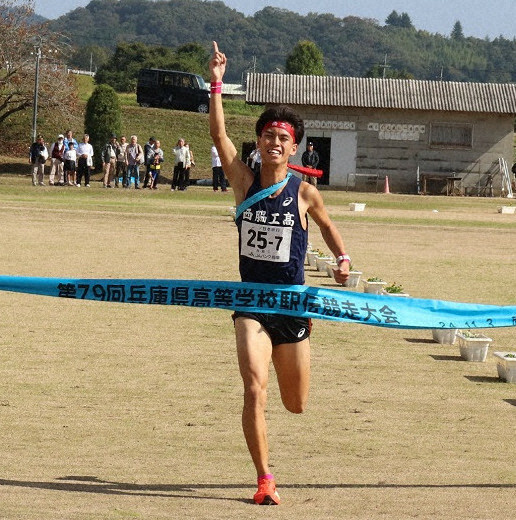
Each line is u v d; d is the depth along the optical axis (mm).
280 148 6898
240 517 5902
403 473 7492
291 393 7098
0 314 14750
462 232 32219
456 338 13789
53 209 33938
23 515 5727
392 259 23859
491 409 10047
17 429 8648
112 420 9086
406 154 58531
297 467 7613
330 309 7105
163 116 70438
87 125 60500
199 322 14703
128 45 119375
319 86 58625
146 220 31469
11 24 62750
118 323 14391
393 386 10969
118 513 5891
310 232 30703
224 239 26672
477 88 58625
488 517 6062
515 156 70938
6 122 66562
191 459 7816
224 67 7133
